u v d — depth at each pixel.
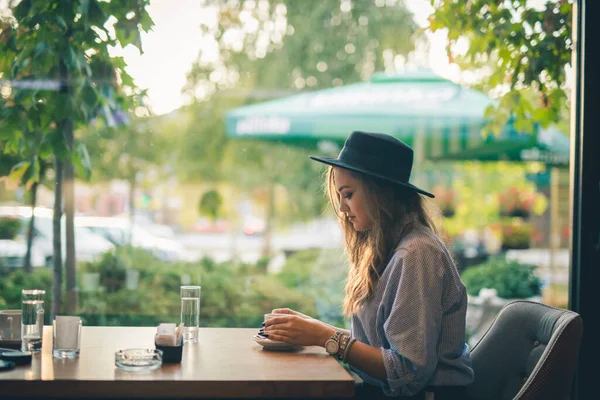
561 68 2.73
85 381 1.42
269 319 1.82
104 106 2.90
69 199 2.98
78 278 3.10
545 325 1.80
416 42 6.24
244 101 7.23
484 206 6.44
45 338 1.89
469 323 4.50
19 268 3.03
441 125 5.36
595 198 2.27
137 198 4.56
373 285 1.86
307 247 5.52
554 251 5.79
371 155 1.92
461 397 1.79
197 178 7.40
